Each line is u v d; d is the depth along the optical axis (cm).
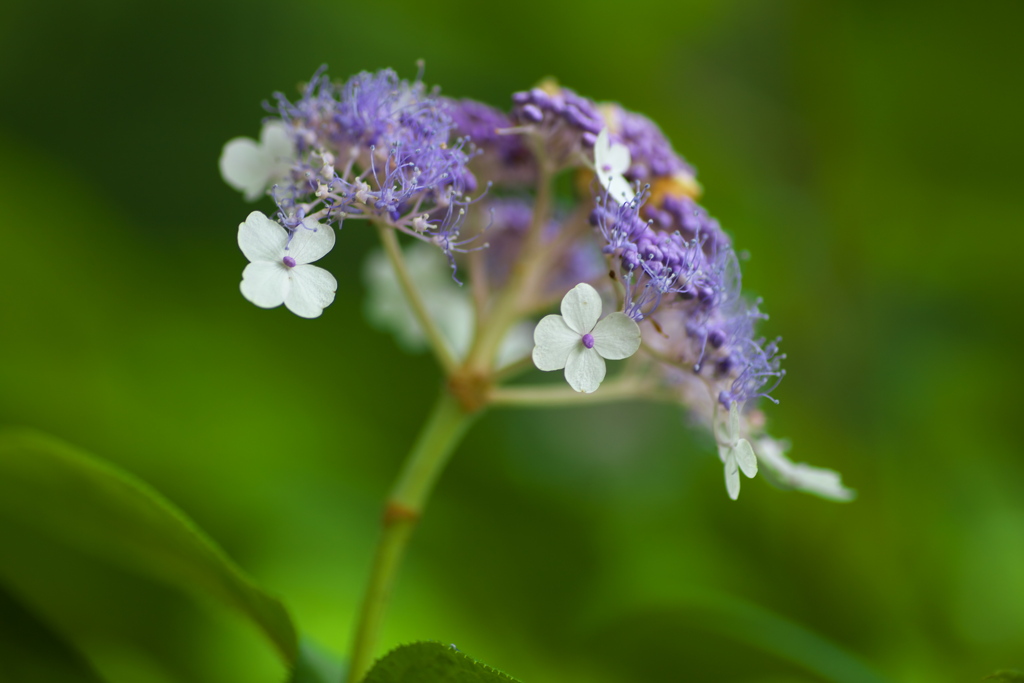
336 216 63
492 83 115
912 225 115
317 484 91
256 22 113
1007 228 115
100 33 111
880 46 111
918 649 91
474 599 90
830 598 93
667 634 79
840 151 110
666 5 108
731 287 68
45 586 77
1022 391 109
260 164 69
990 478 105
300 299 61
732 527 99
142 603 79
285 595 81
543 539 98
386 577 68
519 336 81
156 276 106
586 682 82
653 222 67
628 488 102
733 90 112
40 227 99
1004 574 97
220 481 85
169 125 112
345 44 113
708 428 72
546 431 103
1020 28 107
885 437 103
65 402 87
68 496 70
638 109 114
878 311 109
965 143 114
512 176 71
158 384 97
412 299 69
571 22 110
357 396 104
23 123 109
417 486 69
